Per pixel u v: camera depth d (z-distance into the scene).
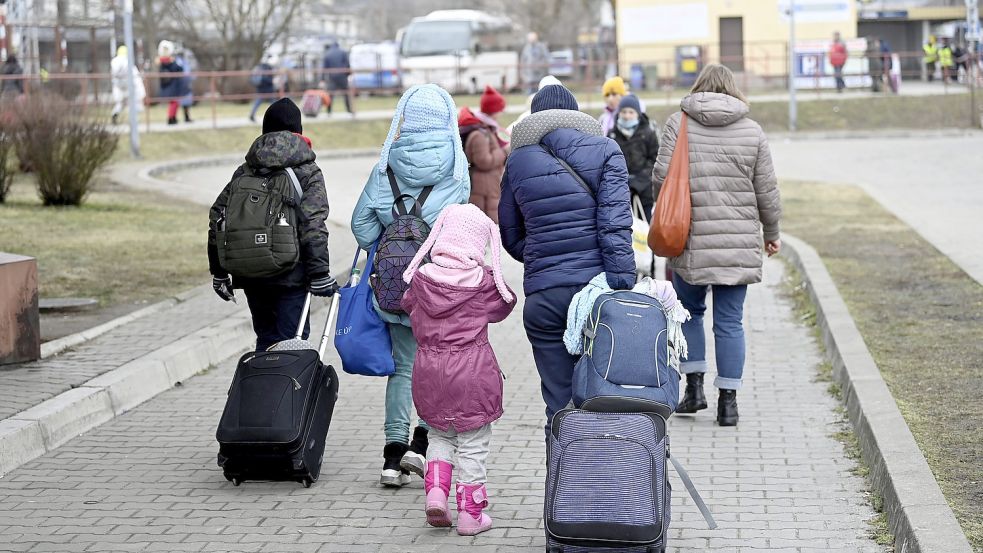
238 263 10.80
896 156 48.44
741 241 12.16
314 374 10.57
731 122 12.16
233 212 10.82
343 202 33.28
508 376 14.91
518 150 9.66
